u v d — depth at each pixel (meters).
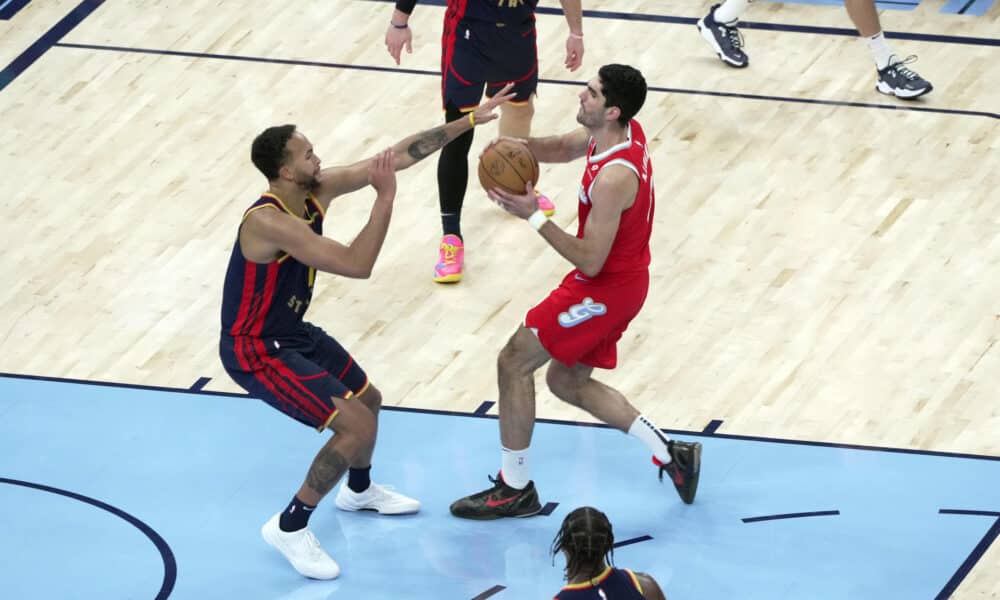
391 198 14.48
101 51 26.00
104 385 18.56
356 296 20.25
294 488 16.77
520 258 20.95
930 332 18.95
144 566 15.49
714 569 15.29
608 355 15.86
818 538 15.71
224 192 22.36
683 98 24.25
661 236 21.06
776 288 19.92
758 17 26.75
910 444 17.12
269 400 15.04
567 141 15.96
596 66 25.14
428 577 15.31
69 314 19.94
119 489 16.73
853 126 23.38
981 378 18.09
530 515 16.28
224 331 15.05
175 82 25.08
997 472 16.58
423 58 25.56
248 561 15.59
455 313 19.83
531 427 15.82
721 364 18.61
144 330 19.62
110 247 21.27
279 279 14.66
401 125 23.59
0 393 18.41
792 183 22.03
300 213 14.87
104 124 24.03
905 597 14.78
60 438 17.59
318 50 25.91
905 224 21.02
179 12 27.22
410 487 16.75
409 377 18.64
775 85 24.58
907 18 26.47
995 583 14.91
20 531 16.03
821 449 17.11
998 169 22.11
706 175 22.31
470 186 22.62
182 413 18.06
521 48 20.38
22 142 23.62
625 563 15.41
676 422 17.64
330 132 23.47
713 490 16.58
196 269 20.78
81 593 15.09
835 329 19.09
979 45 25.45
